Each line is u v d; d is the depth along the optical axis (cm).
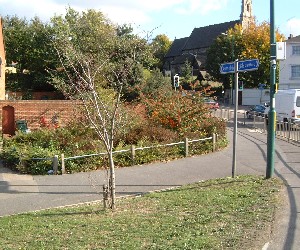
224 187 977
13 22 4294
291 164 1281
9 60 4041
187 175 1196
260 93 5638
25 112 2277
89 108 1244
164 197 912
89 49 1981
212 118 1898
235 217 714
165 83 3131
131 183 1111
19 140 1652
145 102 1950
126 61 1110
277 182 991
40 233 688
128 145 1506
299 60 5941
